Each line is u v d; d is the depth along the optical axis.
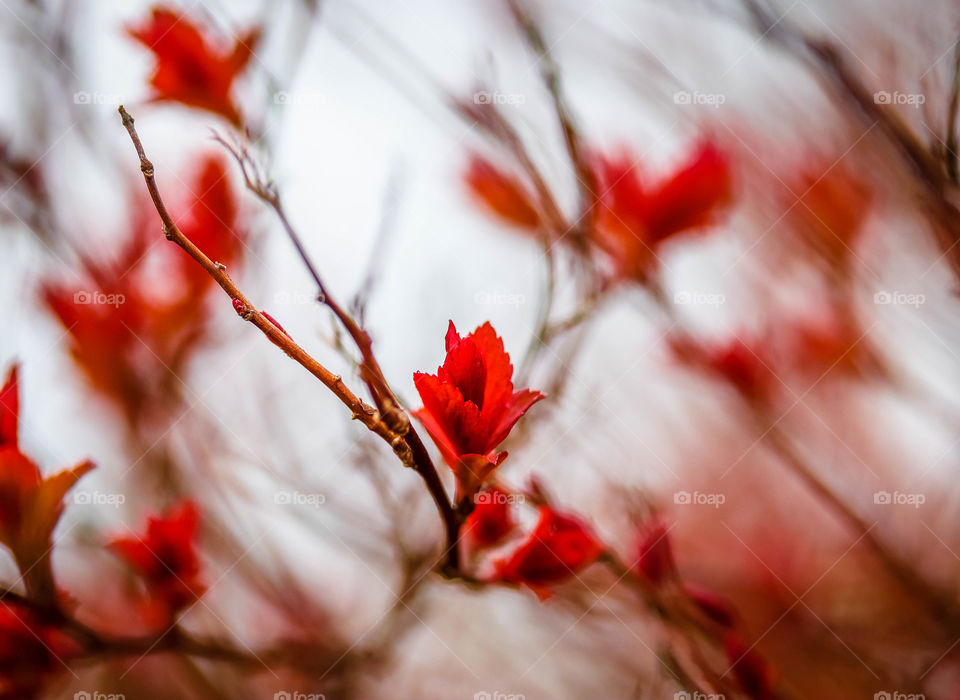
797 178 0.62
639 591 0.55
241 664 0.57
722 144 0.61
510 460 0.58
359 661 0.60
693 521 0.68
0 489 0.53
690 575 0.65
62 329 0.60
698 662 0.55
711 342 0.62
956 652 0.59
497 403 0.51
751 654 0.55
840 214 0.61
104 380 0.60
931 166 0.57
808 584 0.64
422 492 0.60
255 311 0.50
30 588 0.54
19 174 0.60
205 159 0.58
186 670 0.62
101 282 0.60
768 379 0.62
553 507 0.54
